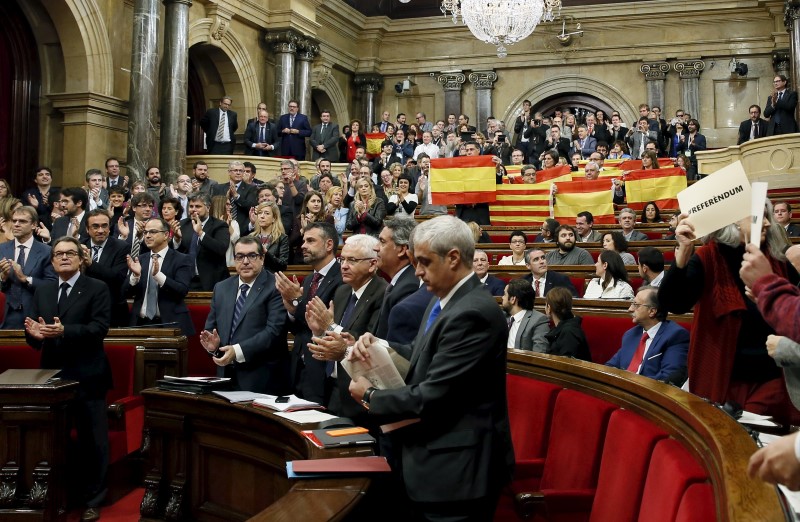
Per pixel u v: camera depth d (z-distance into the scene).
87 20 11.86
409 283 3.45
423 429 2.42
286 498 2.23
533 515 2.81
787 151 12.47
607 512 2.63
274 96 16.53
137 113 11.95
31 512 4.07
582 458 3.07
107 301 4.75
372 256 3.86
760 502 1.43
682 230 2.90
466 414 2.41
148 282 5.91
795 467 1.30
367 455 2.71
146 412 4.01
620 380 3.00
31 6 11.71
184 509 3.84
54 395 4.13
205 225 6.98
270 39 16.34
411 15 20.09
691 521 1.81
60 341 4.62
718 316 3.01
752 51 17.88
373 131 17.38
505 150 14.77
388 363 2.51
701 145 14.95
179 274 5.90
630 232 8.73
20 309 5.88
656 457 2.32
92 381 4.63
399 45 20.25
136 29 12.02
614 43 18.86
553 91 19.28
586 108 19.39
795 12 15.62
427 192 11.20
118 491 4.95
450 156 14.92
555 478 3.25
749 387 3.04
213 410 3.70
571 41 19.11
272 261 6.84
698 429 2.12
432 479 2.38
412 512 2.47
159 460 3.96
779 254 2.96
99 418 4.64
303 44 16.78
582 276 7.35
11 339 5.34
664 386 2.74
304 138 14.77
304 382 4.17
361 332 3.79
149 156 12.02
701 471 2.04
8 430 4.14
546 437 3.49
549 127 16.05
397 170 11.90
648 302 4.37
